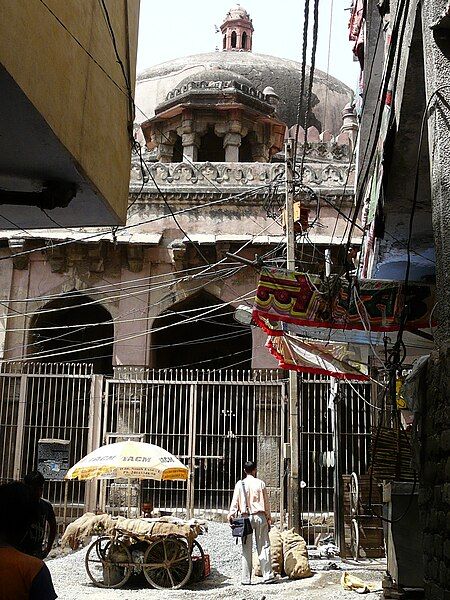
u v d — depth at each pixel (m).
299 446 11.59
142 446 10.41
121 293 15.94
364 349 9.83
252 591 8.90
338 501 11.80
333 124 25.81
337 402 12.66
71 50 5.04
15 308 15.98
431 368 4.63
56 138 4.75
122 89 6.46
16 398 14.89
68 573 10.36
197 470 16.45
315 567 10.42
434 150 4.88
